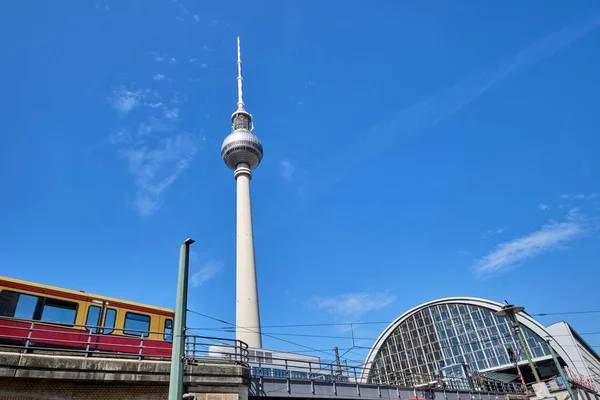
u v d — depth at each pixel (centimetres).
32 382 1567
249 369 2092
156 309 2242
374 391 3156
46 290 1931
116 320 2089
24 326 1798
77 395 1634
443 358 7838
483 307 7794
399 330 8625
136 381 1744
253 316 6041
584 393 5278
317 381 2722
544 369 7288
